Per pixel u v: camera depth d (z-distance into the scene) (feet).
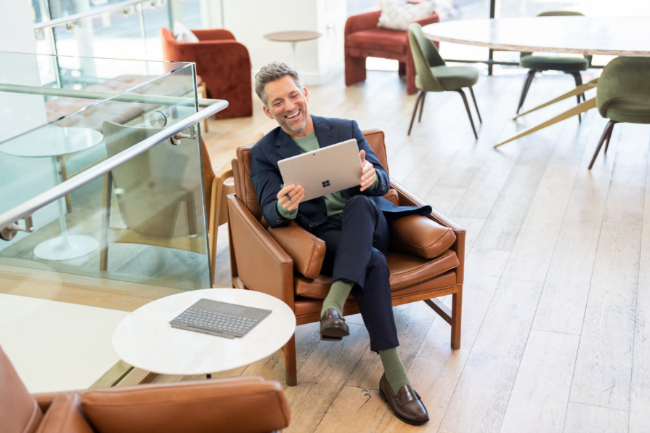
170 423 4.76
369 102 20.80
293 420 7.19
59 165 6.40
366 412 7.28
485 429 6.97
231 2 23.59
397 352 8.07
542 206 12.61
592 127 17.13
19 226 6.06
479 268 10.39
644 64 13.12
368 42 21.83
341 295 7.08
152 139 7.55
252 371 8.11
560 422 7.02
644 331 8.57
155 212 8.21
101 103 6.84
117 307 7.91
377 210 7.75
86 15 16.51
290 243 7.53
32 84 9.33
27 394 4.60
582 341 8.42
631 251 10.69
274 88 7.88
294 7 22.82
